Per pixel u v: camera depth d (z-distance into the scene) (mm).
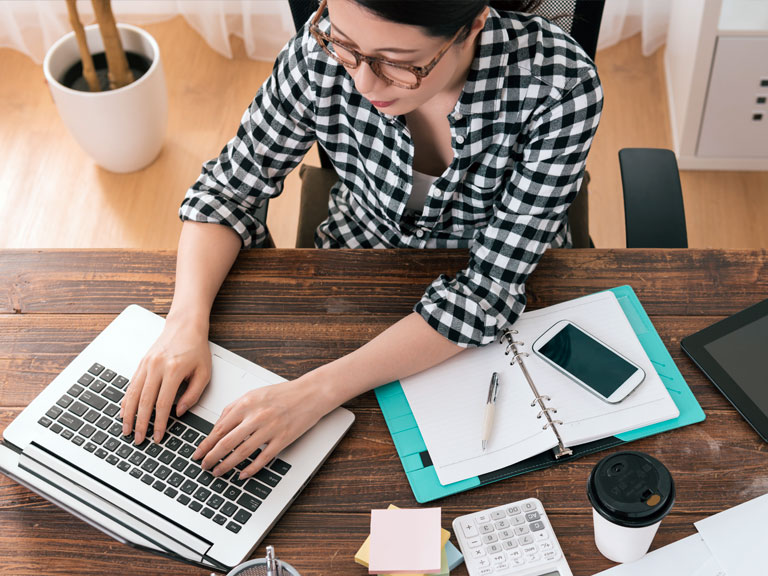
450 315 1111
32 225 2365
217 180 1294
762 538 936
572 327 1125
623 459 862
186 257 1210
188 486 987
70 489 978
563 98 1093
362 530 969
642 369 1079
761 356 1088
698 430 1036
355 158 1277
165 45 2799
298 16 1359
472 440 1033
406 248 1301
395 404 1077
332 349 1137
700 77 2201
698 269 1196
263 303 1187
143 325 1149
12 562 952
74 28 2137
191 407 1066
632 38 2781
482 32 1054
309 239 1571
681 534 950
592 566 931
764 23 2086
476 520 962
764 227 2309
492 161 1173
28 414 1052
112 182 2447
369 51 931
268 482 992
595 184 2424
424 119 1216
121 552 955
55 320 1171
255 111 1263
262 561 826
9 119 2611
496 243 1167
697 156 2395
